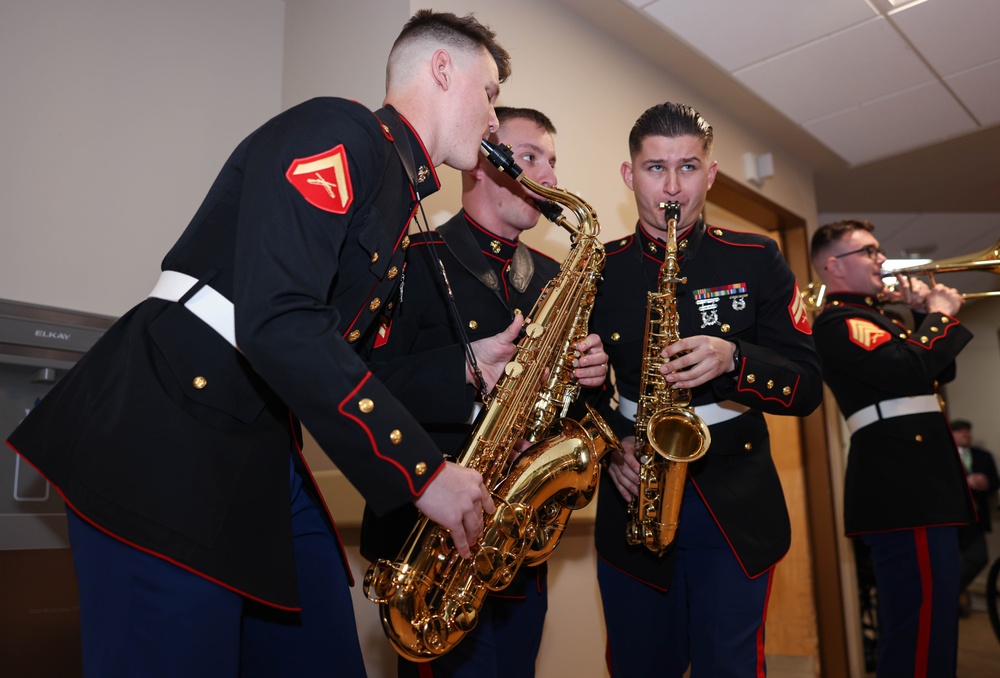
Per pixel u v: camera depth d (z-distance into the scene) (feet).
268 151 3.54
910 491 8.33
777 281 6.02
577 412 6.20
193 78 8.75
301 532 4.30
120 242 7.93
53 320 6.95
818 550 13.78
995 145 14.96
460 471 3.73
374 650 7.34
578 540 8.89
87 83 7.91
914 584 8.27
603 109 10.45
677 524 5.57
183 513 3.30
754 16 10.23
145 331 3.62
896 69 11.60
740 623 5.50
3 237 7.18
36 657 6.43
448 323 5.77
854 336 8.76
